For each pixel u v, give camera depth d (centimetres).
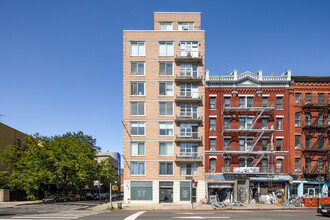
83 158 5266
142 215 2405
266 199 4006
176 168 4209
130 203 4141
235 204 3647
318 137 4303
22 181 5006
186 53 4388
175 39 4409
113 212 2814
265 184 4222
